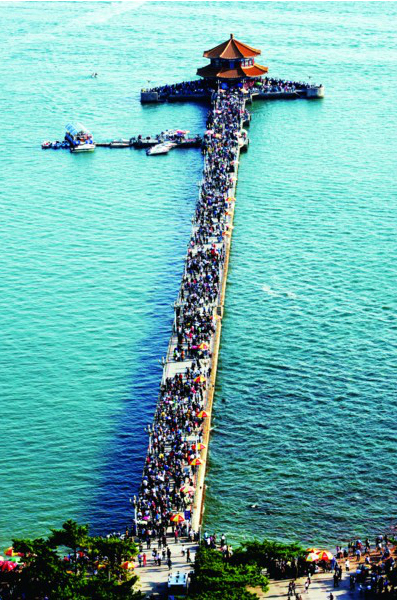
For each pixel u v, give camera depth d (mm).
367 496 111375
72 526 96375
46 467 117750
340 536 105562
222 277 158625
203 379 127438
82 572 93625
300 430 123062
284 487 113125
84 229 187625
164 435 117500
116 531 106750
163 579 95188
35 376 137625
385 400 128625
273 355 140250
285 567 97188
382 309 152500
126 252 176375
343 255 171625
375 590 93438
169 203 199500
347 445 119938
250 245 176750
